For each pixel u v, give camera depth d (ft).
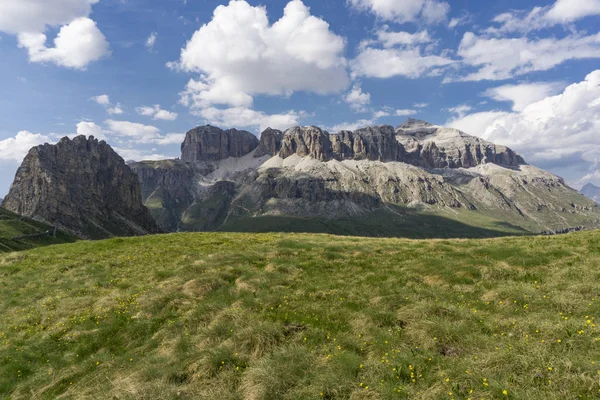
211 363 44.65
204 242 140.77
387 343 45.03
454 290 65.10
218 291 74.38
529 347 38.32
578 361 33.60
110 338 61.93
